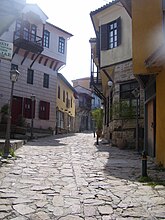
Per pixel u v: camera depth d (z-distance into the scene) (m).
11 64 25.64
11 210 4.64
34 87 28.20
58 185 6.45
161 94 9.33
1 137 17.78
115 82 17.61
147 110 12.32
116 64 17.38
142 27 10.06
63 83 36.31
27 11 26.06
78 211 4.67
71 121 43.19
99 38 18.84
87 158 11.19
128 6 11.34
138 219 4.35
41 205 4.94
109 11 17.83
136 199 5.42
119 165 9.52
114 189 6.18
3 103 24.52
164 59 8.11
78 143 18.66
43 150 13.54
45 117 29.33
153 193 5.87
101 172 8.20
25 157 10.84
